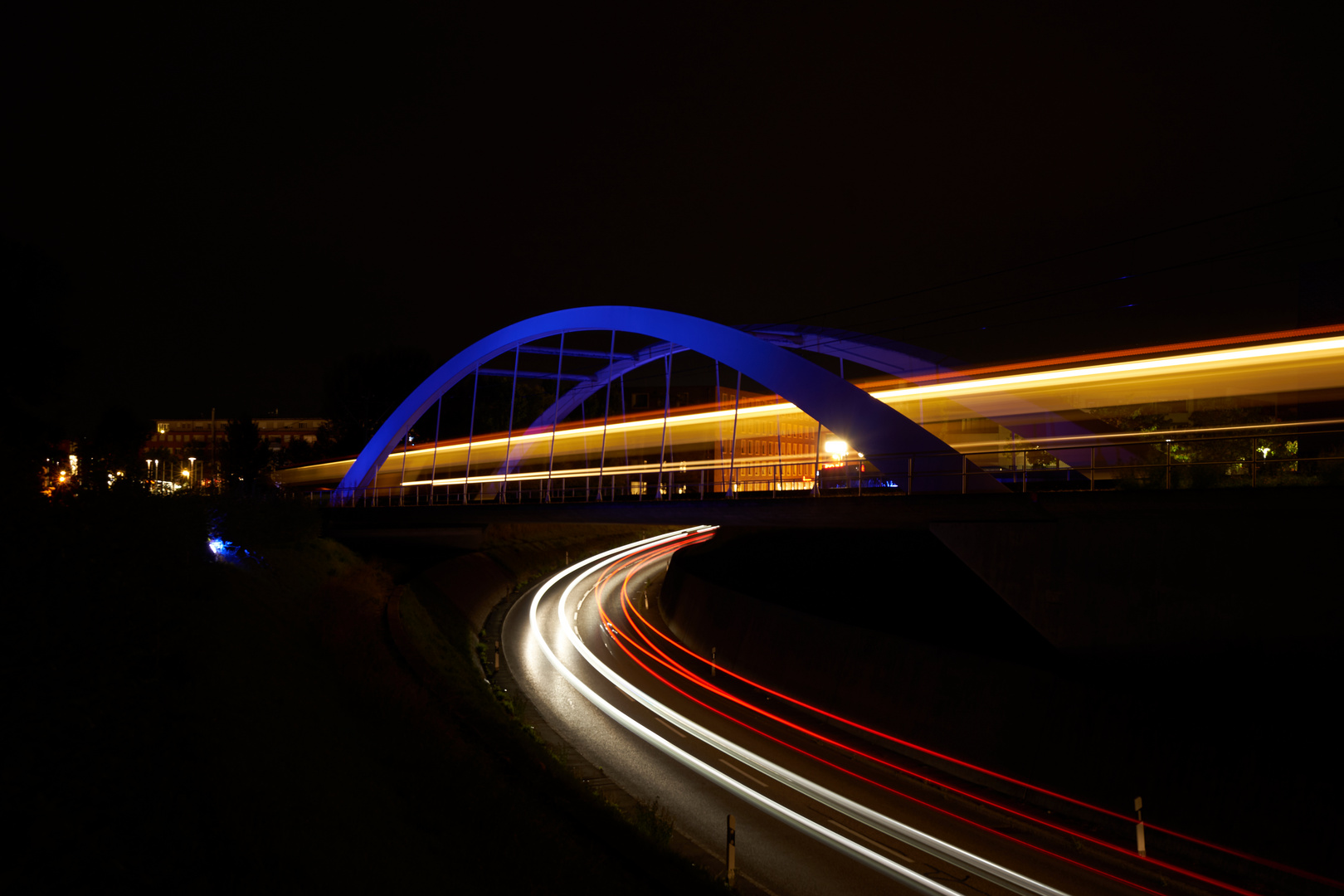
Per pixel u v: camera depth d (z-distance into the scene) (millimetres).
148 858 5965
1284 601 16094
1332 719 14352
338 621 22469
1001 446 31625
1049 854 15484
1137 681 17578
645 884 11289
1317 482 19859
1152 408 28453
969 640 22531
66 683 6656
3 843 5059
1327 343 24516
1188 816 14875
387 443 52281
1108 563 18359
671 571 46938
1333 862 12711
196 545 16859
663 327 32906
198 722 8883
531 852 10883
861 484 24641
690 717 24922
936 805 18078
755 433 40500
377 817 9984
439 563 44094
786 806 17875
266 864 7070
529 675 29641
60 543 7520
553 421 51062
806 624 27531
